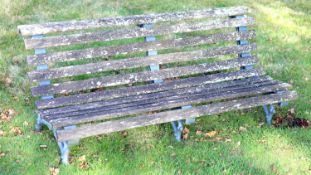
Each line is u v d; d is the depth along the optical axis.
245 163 4.11
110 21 4.54
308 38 6.76
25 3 6.98
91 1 7.32
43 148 4.22
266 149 4.31
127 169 3.98
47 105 4.25
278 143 4.39
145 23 4.68
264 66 5.86
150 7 7.30
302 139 4.48
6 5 6.82
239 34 5.00
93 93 4.43
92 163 4.05
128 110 4.16
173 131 4.49
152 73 4.66
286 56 6.19
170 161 4.09
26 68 5.50
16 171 3.93
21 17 6.63
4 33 6.17
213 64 4.88
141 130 4.51
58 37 4.33
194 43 4.83
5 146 4.21
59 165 4.02
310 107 5.01
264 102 4.51
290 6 8.05
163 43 4.72
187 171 3.97
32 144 4.25
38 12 6.82
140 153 4.20
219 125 4.64
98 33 4.50
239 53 4.99
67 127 3.97
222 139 4.43
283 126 4.68
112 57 5.80
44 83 4.30
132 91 4.54
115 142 4.32
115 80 4.52
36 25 4.28
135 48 4.63
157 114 4.17
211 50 4.88
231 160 4.14
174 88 4.67
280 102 4.60
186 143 4.34
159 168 4.00
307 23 7.33
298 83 5.52
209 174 3.96
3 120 4.60
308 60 6.11
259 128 4.61
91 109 4.22
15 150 4.18
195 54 4.82
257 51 6.25
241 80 4.86
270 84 4.75
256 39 6.60
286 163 4.14
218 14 4.95
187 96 4.48
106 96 4.45
